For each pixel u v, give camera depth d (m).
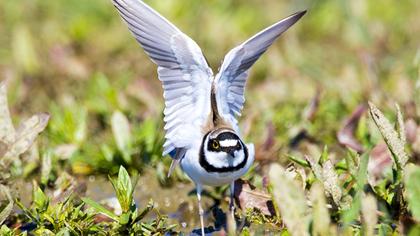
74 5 20.06
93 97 15.33
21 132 10.73
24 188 11.84
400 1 20.92
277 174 8.37
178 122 9.92
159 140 12.68
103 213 9.60
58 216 9.65
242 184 10.29
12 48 18.73
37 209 9.81
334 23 20.00
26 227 10.29
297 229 8.34
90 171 12.59
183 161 9.91
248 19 19.83
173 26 9.66
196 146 9.73
